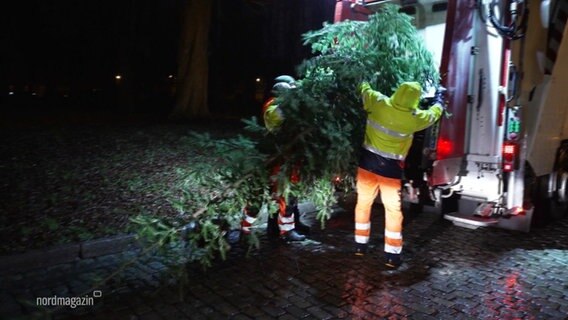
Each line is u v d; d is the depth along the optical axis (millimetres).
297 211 5641
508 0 4852
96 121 16469
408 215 6562
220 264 4656
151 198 6484
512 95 5051
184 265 3998
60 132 12438
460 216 5648
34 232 5043
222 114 22469
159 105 29672
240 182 4293
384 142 4516
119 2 21719
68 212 5773
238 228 5676
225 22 26812
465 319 3562
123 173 7824
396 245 4559
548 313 3676
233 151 4398
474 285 4203
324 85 4754
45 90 34438
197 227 4145
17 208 5812
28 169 7816
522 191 5320
